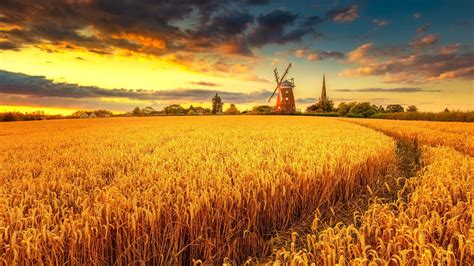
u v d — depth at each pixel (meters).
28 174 8.34
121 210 4.67
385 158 10.76
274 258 5.17
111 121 58.66
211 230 5.07
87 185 6.93
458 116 52.38
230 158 9.30
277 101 93.31
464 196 5.40
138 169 8.38
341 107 92.62
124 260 4.57
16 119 78.62
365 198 7.92
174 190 5.77
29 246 3.65
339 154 9.26
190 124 40.91
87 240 4.20
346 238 3.62
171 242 4.73
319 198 7.20
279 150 10.88
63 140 19.77
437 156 9.91
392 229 3.79
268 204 6.09
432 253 3.48
